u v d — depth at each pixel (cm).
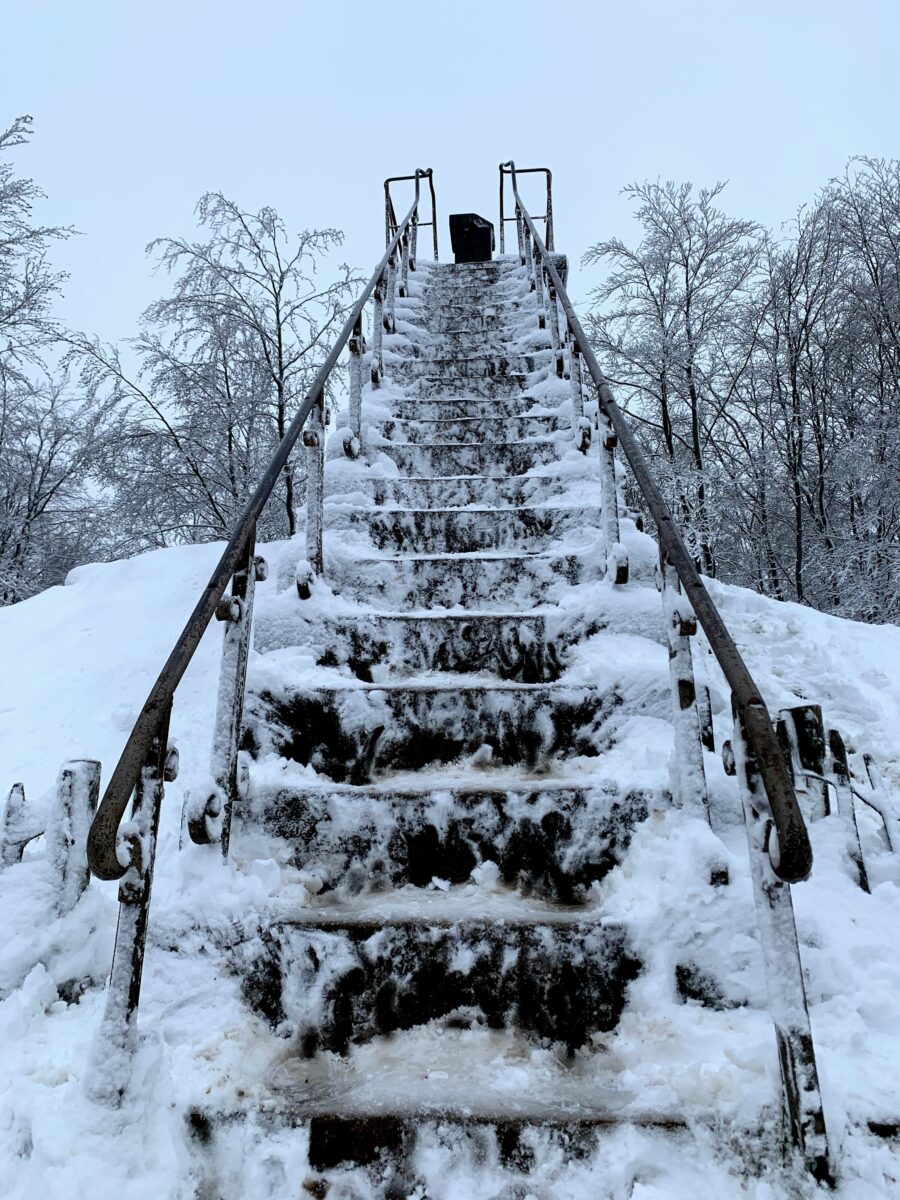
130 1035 156
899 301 859
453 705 267
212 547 487
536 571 342
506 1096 161
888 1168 137
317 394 321
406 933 191
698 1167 144
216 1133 155
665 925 188
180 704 319
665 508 221
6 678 355
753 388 927
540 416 479
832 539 857
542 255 595
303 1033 184
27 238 822
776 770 134
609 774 237
